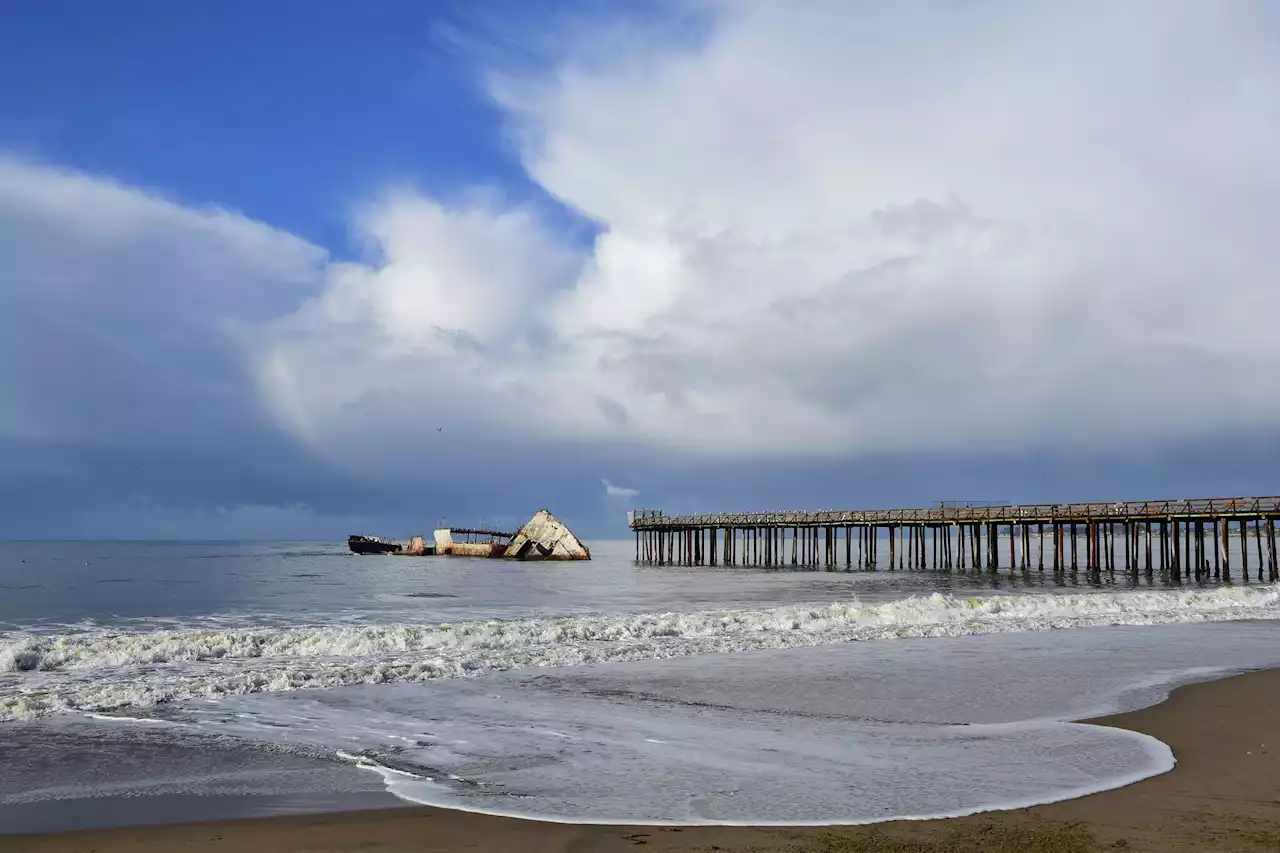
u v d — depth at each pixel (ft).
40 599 118.21
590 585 159.33
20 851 23.04
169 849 23.26
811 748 34.27
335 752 33.73
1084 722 39.06
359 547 349.82
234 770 31.22
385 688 47.01
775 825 24.98
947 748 34.35
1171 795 27.91
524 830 24.64
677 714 40.70
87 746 34.63
